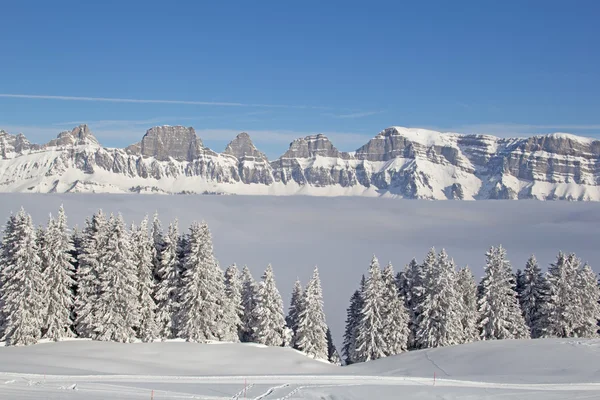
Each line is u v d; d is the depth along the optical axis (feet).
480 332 254.06
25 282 195.72
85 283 214.48
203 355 194.90
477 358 181.98
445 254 235.61
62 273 208.74
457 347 203.21
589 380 142.61
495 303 243.40
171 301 226.17
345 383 140.46
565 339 197.26
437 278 232.32
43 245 209.77
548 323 251.60
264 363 190.60
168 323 227.20
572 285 245.86
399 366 188.24
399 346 236.43
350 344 261.24
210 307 223.71
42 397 105.60
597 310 250.37
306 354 234.38
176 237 233.55
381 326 233.96
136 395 114.01
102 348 192.13
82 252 223.71
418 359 194.90
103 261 211.41
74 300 220.02
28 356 169.68
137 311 213.46
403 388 132.57
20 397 104.42
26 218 200.34
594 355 169.37
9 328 194.39
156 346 202.28
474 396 125.18
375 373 179.63
